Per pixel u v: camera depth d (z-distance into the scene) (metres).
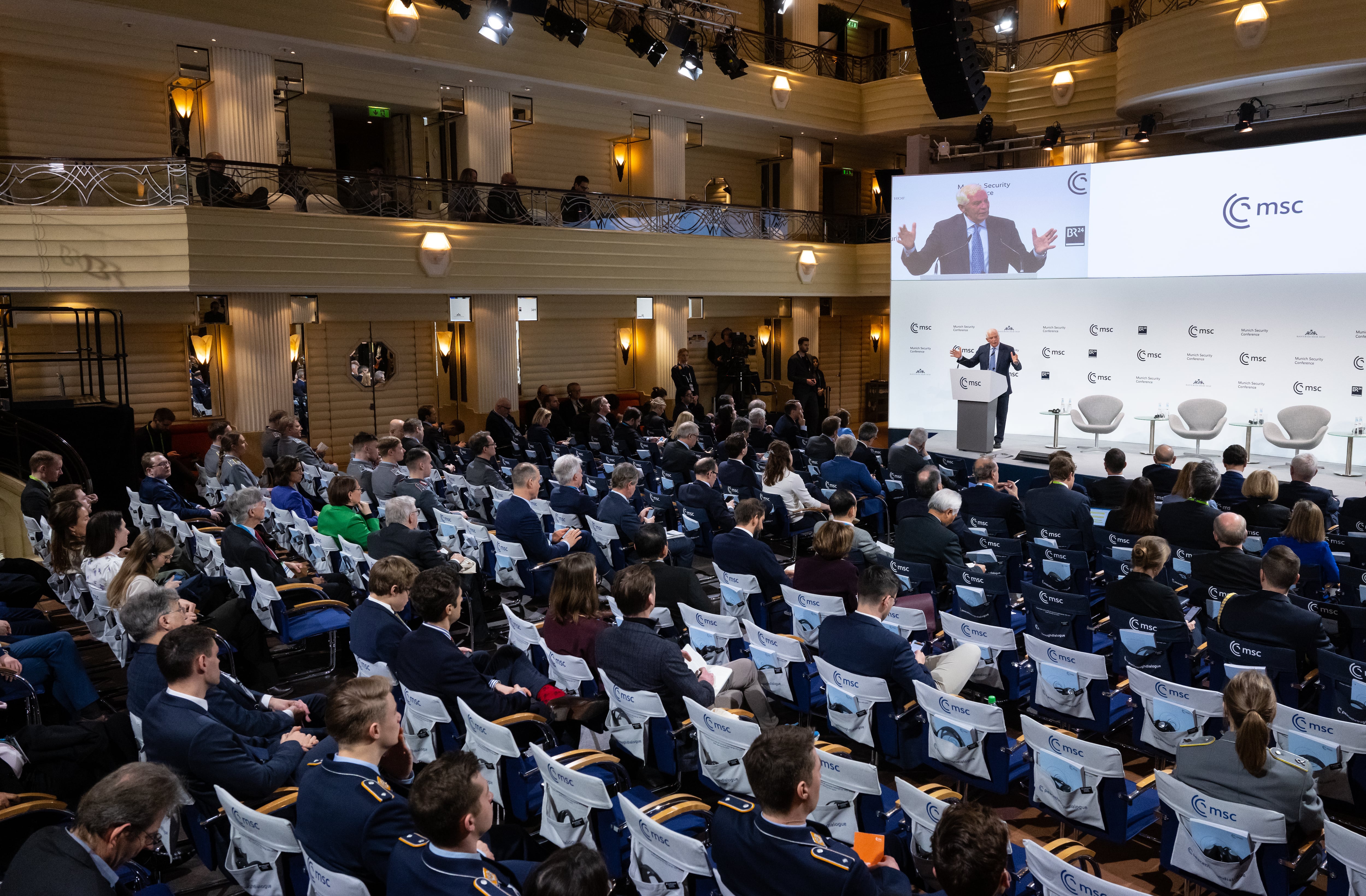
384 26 14.82
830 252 21.25
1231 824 3.64
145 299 14.34
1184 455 14.12
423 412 14.14
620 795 3.68
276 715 4.73
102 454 12.16
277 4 13.77
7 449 11.21
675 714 4.78
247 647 6.41
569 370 20.55
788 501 9.97
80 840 2.97
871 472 12.07
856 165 23.92
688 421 11.82
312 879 3.36
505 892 2.87
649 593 4.82
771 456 10.01
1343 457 13.46
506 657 5.34
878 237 22.16
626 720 4.76
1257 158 13.45
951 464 12.55
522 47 16.31
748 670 5.68
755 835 3.06
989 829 2.60
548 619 5.48
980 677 5.77
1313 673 5.28
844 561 6.21
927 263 16.84
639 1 17.50
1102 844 4.91
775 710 5.98
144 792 3.02
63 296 13.77
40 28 13.16
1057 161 19.80
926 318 17.03
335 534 8.09
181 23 13.25
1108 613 7.34
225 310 14.75
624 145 20.59
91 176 13.59
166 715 4.06
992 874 2.56
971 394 13.91
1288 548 5.54
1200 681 5.83
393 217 14.88
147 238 12.72
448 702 4.73
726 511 9.19
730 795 4.42
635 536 6.71
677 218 18.64
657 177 19.62
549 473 12.45
